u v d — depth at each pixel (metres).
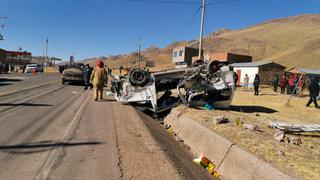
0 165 4.88
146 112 13.01
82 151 5.84
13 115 9.10
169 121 11.44
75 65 25.83
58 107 11.27
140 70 12.82
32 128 7.50
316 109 16.91
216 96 12.77
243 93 24.86
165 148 6.53
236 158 5.62
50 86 21.72
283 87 26.19
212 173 5.94
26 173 4.61
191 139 8.20
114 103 13.38
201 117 9.63
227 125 8.36
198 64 12.94
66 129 7.61
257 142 6.51
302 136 7.87
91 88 21.64
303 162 5.26
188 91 12.41
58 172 4.71
